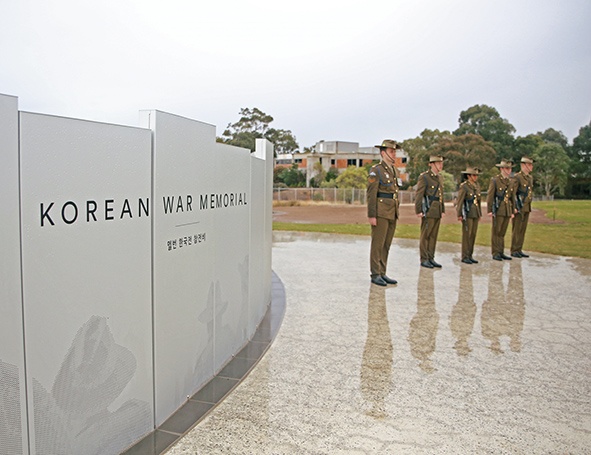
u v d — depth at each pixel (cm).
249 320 488
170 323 310
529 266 955
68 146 221
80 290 231
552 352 462
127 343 267
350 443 289
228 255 413
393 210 773
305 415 325
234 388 365
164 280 300
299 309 616
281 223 1997
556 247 1181
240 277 450
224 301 407
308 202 2928
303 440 292
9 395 197
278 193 3058
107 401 254
